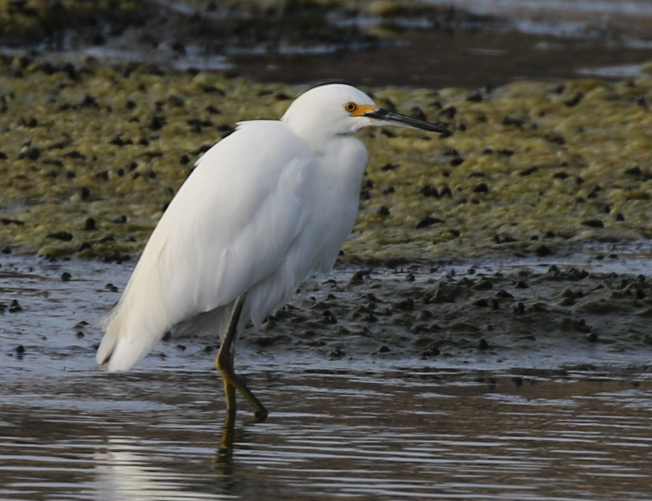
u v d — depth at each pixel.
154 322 10.01
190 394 10.08
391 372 10.97
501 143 22.03
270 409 9.61
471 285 13.57
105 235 16.42
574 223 17.50
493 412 9.56
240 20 37.25
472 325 12.35
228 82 27.67
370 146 21.56
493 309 12.77
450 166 20.39
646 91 27.12
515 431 8.98
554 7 46.97
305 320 12.40
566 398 10.06
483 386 10.48
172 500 7.29
